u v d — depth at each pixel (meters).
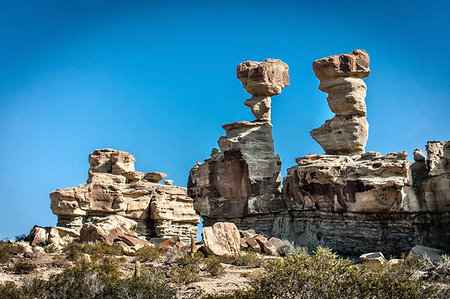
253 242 44.16
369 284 21.36
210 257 38.53
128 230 42.56
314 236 47.75
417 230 42.25
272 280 21.20
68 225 48.09
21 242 40.44
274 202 54.19
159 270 31.94
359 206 44.06
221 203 57.16
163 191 53.03
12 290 23.41
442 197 42.91
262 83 57.34
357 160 47.38
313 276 21.06
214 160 58.81
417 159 46.66
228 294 24.33
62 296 23.41
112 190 50.66
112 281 25.22
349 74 51.25
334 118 51.53
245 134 57.03
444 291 23.64
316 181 47.47
